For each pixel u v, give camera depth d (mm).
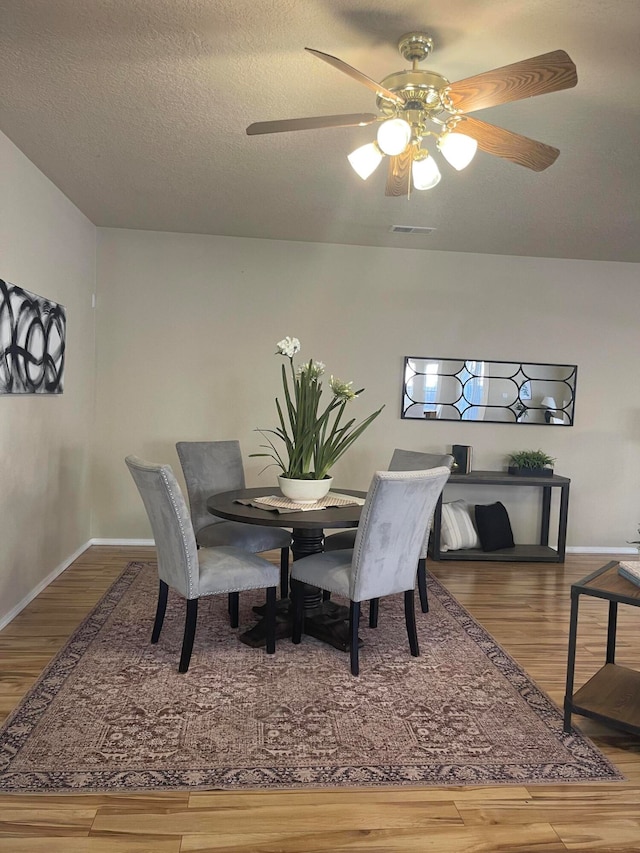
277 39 2258
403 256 5324
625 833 1929
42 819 1897
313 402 3430
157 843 1819
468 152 2281
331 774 2162
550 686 2883
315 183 3766
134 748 2271
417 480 2834
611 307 5527
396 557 2984
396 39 2244
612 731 2512
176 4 2070
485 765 2248
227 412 5211
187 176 3715
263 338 5227
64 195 4168
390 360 5355
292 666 3006
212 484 4141
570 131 2932
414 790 2100
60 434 4273
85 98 2752
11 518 3453
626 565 2518
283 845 1830
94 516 5152
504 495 5539
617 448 5586
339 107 2766
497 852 1831
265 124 2250
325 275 5266
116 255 5047
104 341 5078
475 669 3035
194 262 5137
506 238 4859
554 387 5508
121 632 3342
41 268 3773
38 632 3311
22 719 2438
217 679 2838
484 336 5430
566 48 2273
